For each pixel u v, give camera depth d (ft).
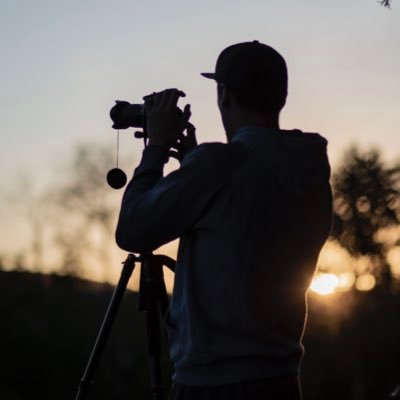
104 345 13.24
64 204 231.91
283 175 10.71
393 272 172.96
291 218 10.73
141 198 10.67
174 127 11.36
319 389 185.47
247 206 10.54
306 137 11.30
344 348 189.47
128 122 12.41
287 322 10.67
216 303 10.43
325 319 192.03
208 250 10.54
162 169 11.12
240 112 11.12
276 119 11.27
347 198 157.79
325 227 11.21
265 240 10.56
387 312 187.52
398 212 157.17
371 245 159.22
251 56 11.00
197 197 10.45
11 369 172.86
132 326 177.47
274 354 10.41
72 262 225.35
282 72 11.11
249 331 10.37
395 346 185.26
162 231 10.50
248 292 10.42
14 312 188.85
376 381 186.91
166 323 10.93
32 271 211.20
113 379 164.35
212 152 10.61
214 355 10.32
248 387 10.27
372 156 156.97
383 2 17.52
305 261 10.89
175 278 10.90
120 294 13.26
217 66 11.25
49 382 173.17
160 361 13.17
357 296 187.52
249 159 10.67
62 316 190.70
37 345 176.35
